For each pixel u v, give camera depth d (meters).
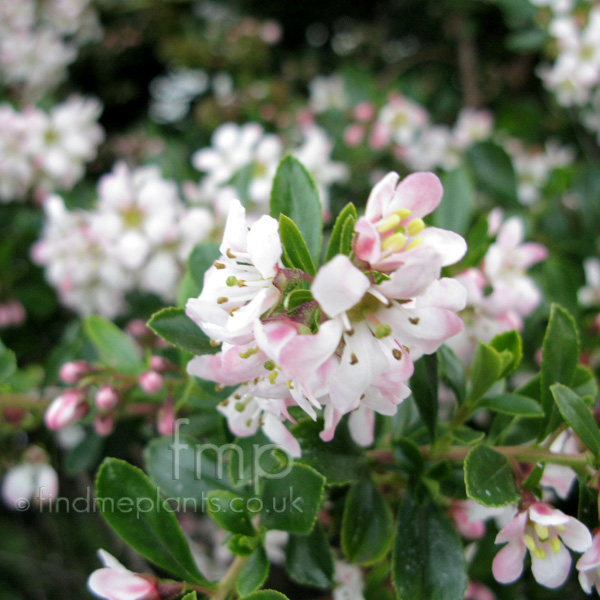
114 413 0.15
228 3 0.44
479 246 0.15
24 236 0.25
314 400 0.08
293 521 0.10
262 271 0.08
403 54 0.45
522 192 0.28
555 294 0.17
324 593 0.19
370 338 0.08
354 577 0.14
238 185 0.19
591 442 0.10
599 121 0.29
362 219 0.08
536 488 0.10
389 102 0.28
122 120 0.46
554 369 0.11
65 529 0.29
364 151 0.28
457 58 0.41
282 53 0.44
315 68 0.42
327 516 0.14
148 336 0.18
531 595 0.18
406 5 0.44
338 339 0.08
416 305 0.08
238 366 0.09
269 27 0.39
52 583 0.28
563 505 0.13
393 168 0.28
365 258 0.08
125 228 0.19
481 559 0.16
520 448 0.11
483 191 0.24
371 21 0.46
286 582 0.20
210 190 0.21
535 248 0.16
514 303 0.14
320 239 0.11
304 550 0.11
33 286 0.24
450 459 0.12
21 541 0.29
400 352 0.08
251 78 0.38
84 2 0.39
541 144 0.34
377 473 0.12
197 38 0.38
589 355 0.18
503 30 0.39
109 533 0.27
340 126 0.30
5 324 0.23
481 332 0.15
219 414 0.13
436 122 0.38
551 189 0.24
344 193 0.27
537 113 0.34
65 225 0.19
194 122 0.39
